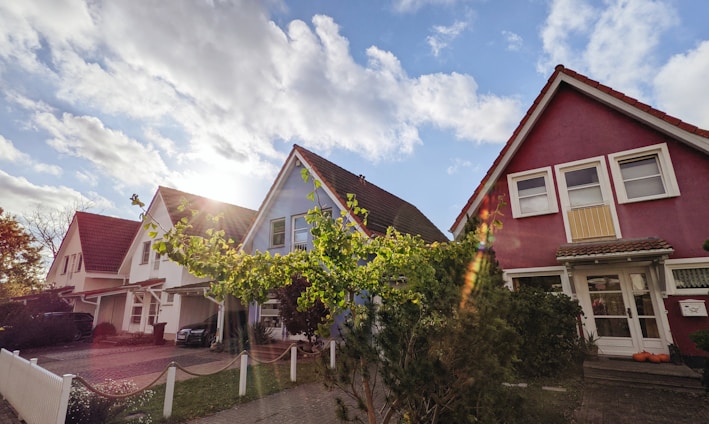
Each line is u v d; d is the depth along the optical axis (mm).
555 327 7867
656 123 9391
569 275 9594
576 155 10609
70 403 5641
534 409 3625
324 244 3432
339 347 3674
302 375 9438
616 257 8727
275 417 6336
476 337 3146
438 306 3482
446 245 3961
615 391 7156
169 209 20578
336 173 17406
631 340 9000
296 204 16391
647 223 9266
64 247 27703
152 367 11406
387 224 15781
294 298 12250
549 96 11070
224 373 10008
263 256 3746
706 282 8344
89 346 17359
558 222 10453
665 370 7410
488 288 3557
